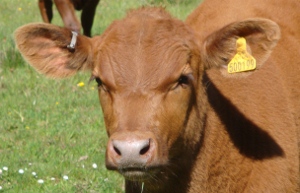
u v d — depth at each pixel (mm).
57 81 21422
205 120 10852
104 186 15078
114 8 32031
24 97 20375
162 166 9641
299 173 11773
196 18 13039
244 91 11516
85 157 16594
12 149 17172
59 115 19109
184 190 10820
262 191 11109
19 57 23125
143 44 9992
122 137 9219
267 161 11195
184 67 9992
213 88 11211
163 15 10641
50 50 10820
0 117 19016
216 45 10461
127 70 9836
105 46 10164
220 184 11141
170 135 9891
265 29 10156
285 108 11695
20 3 34406
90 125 18438
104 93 10086
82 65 10734
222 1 13125
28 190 15102
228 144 11117
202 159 10883
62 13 23922
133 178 9414
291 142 11547
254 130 11289
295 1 13375
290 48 12484
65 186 15148
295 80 12242
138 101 9680
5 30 27906
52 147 17156
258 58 10430
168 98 9844
